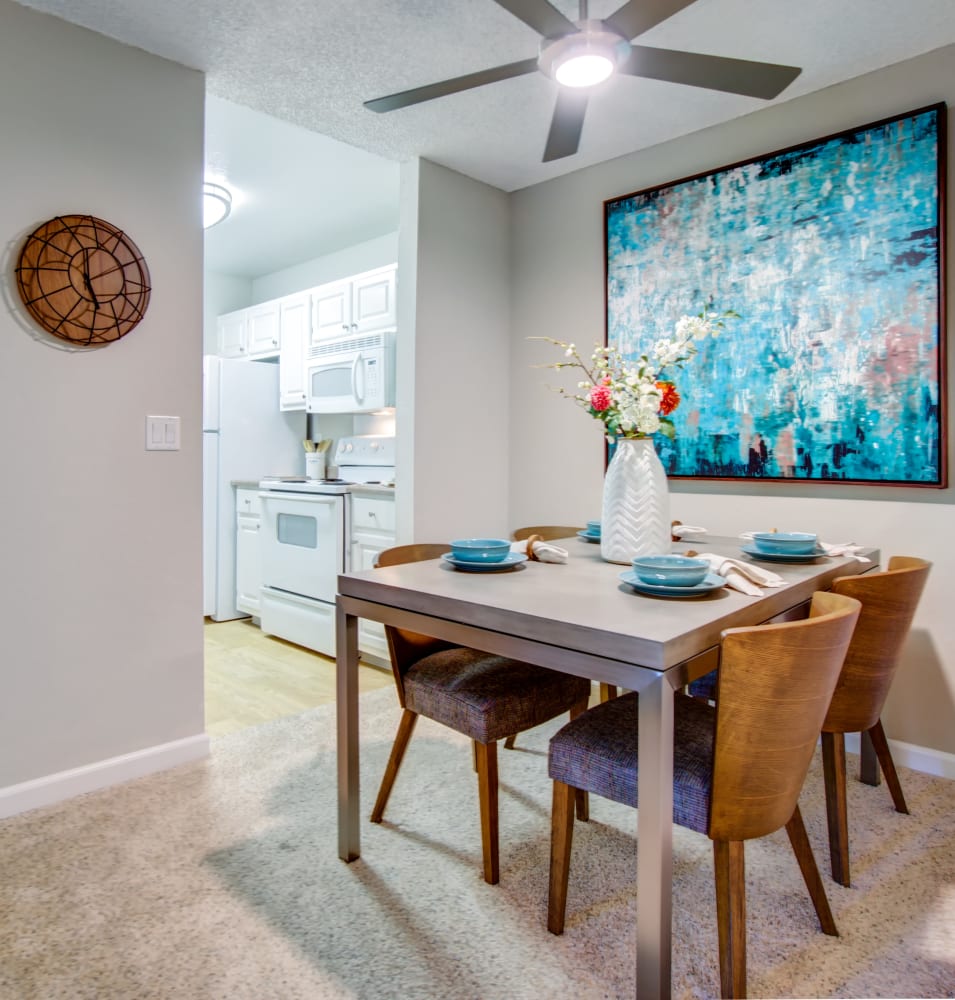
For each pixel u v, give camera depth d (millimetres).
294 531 3787
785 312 2496
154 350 2223
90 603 2117
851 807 2031
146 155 2188
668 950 1128
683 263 2758
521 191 3377
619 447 1870
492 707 1647
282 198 3623
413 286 3031
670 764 1108
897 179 2246
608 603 1358
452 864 1734
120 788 2135
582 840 1856
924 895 1616
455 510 3227
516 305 3418
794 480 2490
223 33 2090
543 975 1356
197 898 1588
